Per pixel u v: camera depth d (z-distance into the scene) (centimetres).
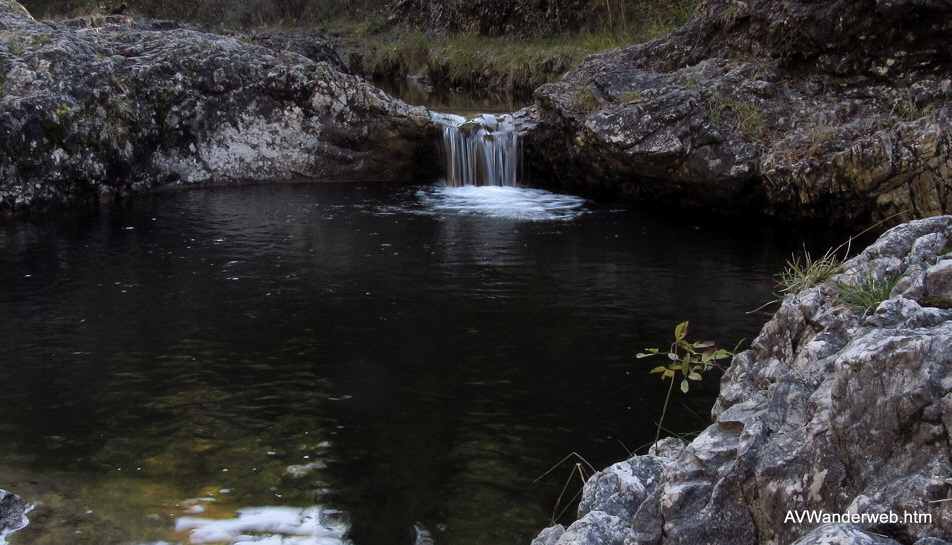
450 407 427
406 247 745
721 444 242
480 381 459
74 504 334
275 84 1100
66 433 400
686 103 892
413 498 342
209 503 337
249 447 386
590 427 405
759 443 227
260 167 1098
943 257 259
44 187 926
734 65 955
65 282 645
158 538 312
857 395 206
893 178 743
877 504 191
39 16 2066
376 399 437
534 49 1653
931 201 723
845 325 258
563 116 1001
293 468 366
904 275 261
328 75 1125
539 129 1065
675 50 1045
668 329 540
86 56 1018
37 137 923
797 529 208
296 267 681
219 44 1117
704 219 869
